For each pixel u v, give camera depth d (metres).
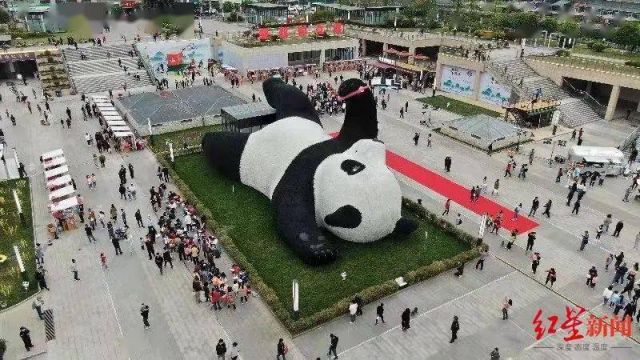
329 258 27.28
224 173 37.53
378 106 57.06
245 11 99.19
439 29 82.56
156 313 24.19
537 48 68.75
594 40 70.81
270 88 41.31
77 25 74.75
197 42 71.25
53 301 24.94
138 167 40.25
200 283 24.83
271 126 34.50
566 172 40.66
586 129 51.56
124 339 22.56
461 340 22.75
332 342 21.06
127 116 50.75
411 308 24.75
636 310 24.81
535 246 30.20
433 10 87.38
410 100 60.00
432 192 37.00
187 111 51.47
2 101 56.41
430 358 21.72
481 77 59.44
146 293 25.61
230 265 27.73
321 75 69.25
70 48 66.31
